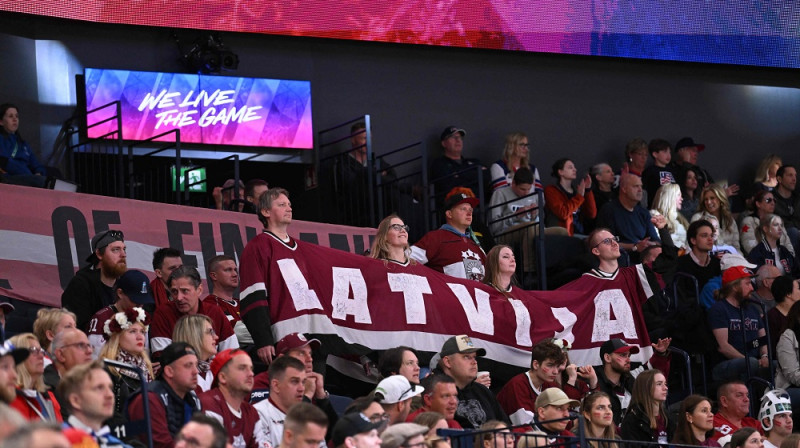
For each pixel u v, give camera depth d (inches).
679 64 1210.0
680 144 1154.0
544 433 580.7
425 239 805.9
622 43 1171.9
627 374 758.5
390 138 1075.9
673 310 874.8
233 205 885.2
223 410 522.3
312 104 1049.5
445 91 1105.4
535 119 1138.0
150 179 937.5
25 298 743.7
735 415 732.7
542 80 1147.9
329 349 697.6
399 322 732.0
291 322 683.4
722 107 1225.4
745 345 840.9
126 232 786.2
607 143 1165.7
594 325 820.0
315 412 464.1
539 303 804.0
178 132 883.4
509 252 797.2
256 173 1063.6
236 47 1028.5
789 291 887.1
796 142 1253.1
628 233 1003.3
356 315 716.0
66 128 956.0
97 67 972.6
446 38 1100.5
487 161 1112.8
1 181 828.0
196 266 803.4
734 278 884.6
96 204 781.9
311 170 1039.6
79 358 519.2
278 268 690.2
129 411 494.6
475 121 1113.4
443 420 529.7
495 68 1129.4
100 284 683.4
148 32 993.5
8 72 937.5
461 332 758.5
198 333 578.2
